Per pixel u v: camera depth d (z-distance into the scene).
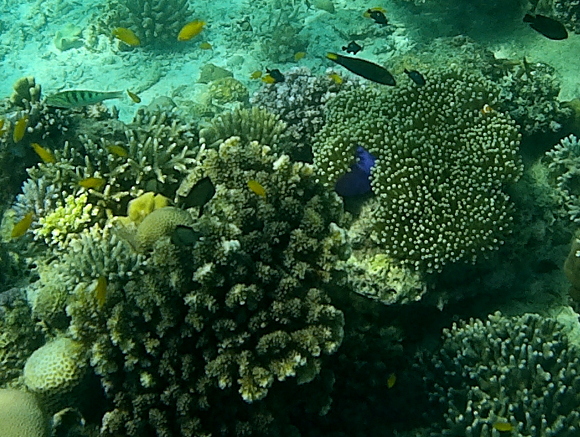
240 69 1.97
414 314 1.02
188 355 0.69
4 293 0.89
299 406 0.84
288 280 0.72
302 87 1.33
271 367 0.70
